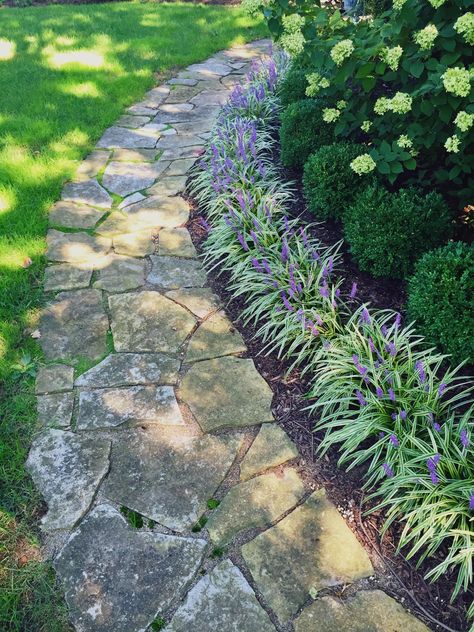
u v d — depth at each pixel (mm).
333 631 1872
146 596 1972
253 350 2979
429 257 2684
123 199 4289
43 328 3117
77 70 6328
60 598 1965
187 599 1963
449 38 2736
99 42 7254
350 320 2809
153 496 2289
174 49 7105
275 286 3223
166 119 5520
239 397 2707
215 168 4117
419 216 2965
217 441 2508
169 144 5047
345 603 1943
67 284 3434
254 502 2260
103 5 9141
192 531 2168
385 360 2604
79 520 2199
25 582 2002
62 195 4297
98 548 2107
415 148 3100
